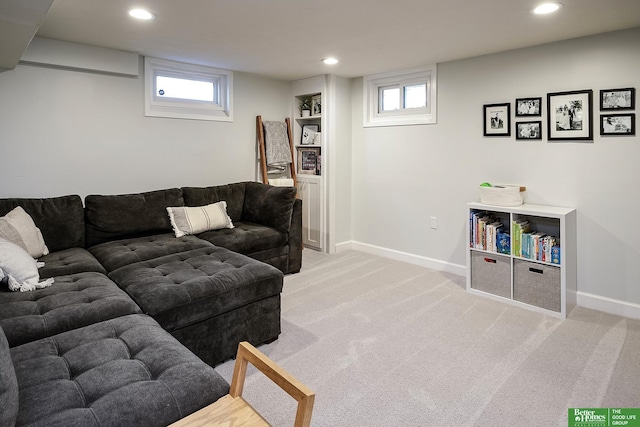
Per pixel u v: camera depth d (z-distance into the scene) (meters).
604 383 2.05
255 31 2.88
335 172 4.65
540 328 2.71
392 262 4.35
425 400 1.94
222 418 1.21
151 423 1.20
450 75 3.81
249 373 2.18
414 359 2.31
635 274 2.88
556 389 2.01
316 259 4.47
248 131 4.54
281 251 3.80
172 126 3.92
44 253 2.75
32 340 1.67
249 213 4.06
